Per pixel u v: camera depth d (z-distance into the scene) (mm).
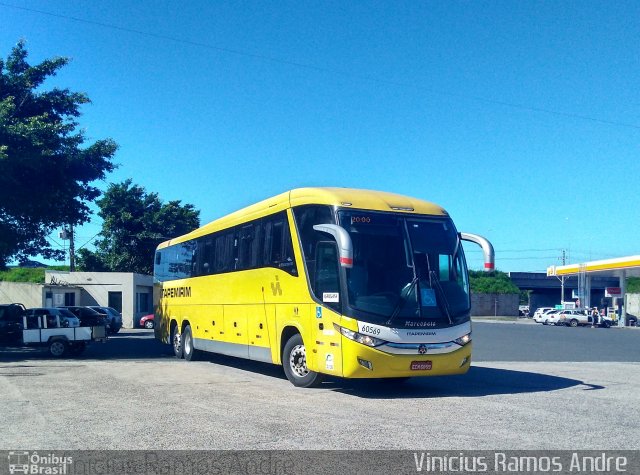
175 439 7961
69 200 23797
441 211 12453
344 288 11039
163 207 55719
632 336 38406
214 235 17188
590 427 8688
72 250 47781
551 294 103375
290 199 12930
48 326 21188
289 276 12719
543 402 10805
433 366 11195
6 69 24062
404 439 7926
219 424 8828
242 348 14891
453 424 8828
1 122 20094
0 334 23188
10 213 22250
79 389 12297
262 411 9812
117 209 55344
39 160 20391
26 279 52094
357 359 10773
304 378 12336
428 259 11680
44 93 24234
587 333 41438
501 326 52188
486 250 12195
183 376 14406
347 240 10438
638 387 13023
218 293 16500
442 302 11469
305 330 12039
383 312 10961
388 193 12562
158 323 21953
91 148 22688
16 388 12477
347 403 10570
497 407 10242
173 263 20750
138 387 12539
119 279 45844
